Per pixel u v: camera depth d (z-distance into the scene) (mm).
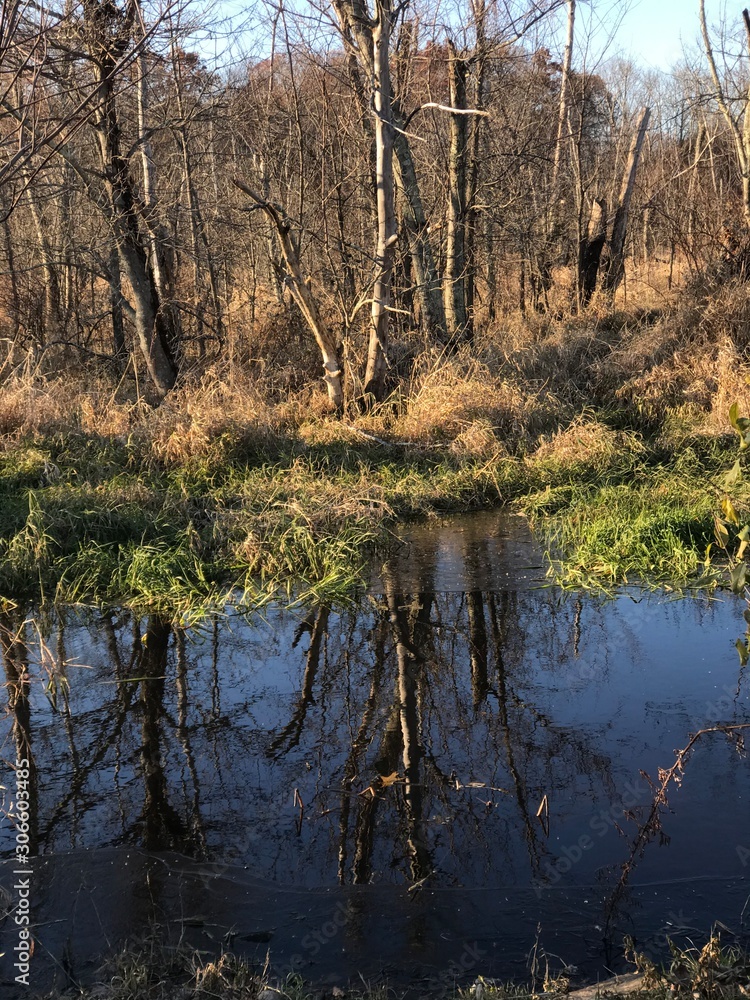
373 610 6664
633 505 8289
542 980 3049
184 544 7574
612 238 17094
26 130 5680
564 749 4625
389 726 4977
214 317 14570
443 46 13336
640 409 11281
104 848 3898
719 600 6535
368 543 7941
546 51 17516
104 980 3100
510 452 10305
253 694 5422
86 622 6602
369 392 11672
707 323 12711
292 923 3406
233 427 10125
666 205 18953
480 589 6984
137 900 3553
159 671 5770
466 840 3902
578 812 4062
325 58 13898
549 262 17891
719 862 3650
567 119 19641
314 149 15047
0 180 4621
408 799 4250
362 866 3754
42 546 7328
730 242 14250
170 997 2951
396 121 12820
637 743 4641
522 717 4996
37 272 16641
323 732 4938
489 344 12977
